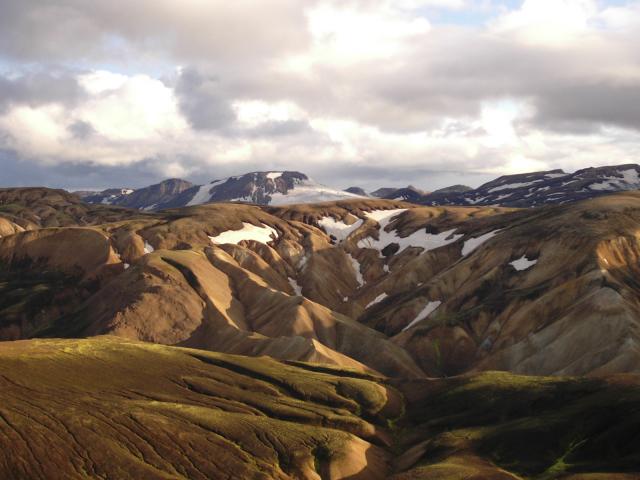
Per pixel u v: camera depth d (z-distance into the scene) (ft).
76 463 227.61
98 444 237.66
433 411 303.48
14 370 283.59
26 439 234.38
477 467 234.17
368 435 282.36
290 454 247.70
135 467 229.04
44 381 279.69
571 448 237.25
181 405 276.21
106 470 226.38
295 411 285.84
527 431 251.19
